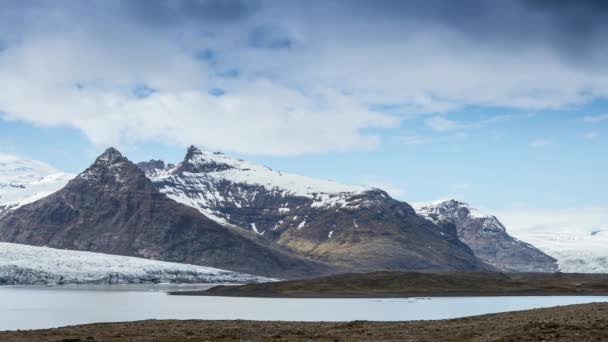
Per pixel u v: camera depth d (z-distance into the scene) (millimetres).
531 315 62719
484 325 55625
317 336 52844
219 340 50969
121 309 156625
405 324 61281
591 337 45500
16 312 145625
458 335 50719
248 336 53375
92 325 63781
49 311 149625
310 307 167875
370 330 56250
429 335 51469
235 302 199000
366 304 183500
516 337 46719
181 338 52125
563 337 45875
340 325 61719
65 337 52594
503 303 188250
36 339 51156
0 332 57375
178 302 196250
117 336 53250
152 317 127062
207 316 127562
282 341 50062
